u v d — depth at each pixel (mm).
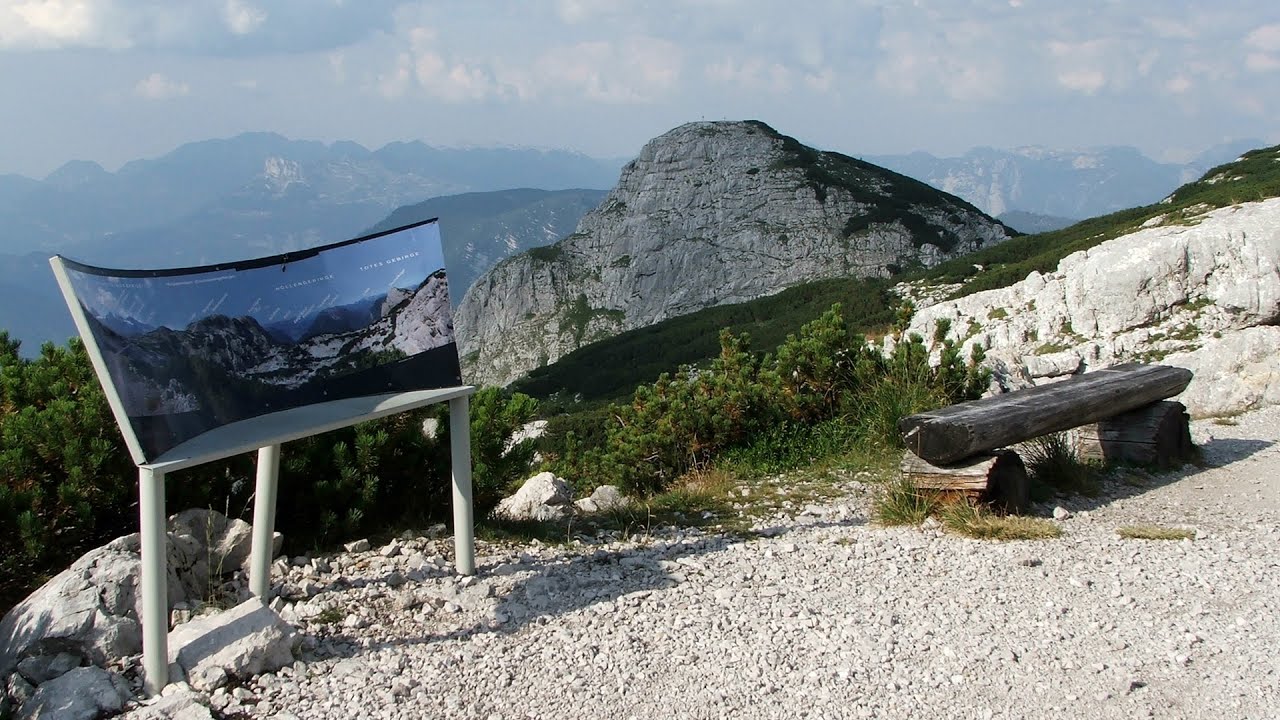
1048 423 7664
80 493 5336
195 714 3838
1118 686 4191
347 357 5160
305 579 5551
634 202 174375
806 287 113875
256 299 4836
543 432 8297
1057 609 5164
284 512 6312
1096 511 7605
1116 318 23672
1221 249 22219
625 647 4672
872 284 101938
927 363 10031
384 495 6875
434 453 7035
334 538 6328
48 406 5648
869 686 4227
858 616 5086
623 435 11070
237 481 6137
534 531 6965
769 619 5070
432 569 5773
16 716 3854
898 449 9328
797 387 10438
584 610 5223
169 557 4984
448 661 4504
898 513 7090
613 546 6703
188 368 4305
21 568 5270
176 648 4336
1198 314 22500
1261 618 4996
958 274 71500
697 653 4605
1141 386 9031
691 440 10000
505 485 7617
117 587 4512
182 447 4133
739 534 7031
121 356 3883
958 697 4121
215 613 4848
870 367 10242
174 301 4363
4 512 5051
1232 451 10273
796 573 5910
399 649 4629
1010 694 4141
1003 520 6863
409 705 4047
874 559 6160
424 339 5492
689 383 11188
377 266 5363
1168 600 5301
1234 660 4457
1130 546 6426
